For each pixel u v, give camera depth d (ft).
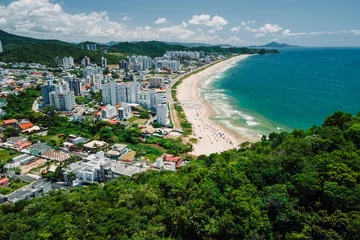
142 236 141.90
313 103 652.89
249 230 143.23
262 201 156.76
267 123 542.57
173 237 159.22
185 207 169.48
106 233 152.76
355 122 223.30
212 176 194.08
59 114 606.55
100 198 201.67
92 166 327.06
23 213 199.41
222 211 157.79
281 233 148.87
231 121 562.25
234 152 286.05
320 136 211.20
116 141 449.48
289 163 188.34
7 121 511.81
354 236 129.90
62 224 161.27
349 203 144.46
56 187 312.71
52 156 385.29
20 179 321.93
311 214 151.43
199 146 444.14
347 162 171.32
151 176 259.60
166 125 539.29
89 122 533.14
